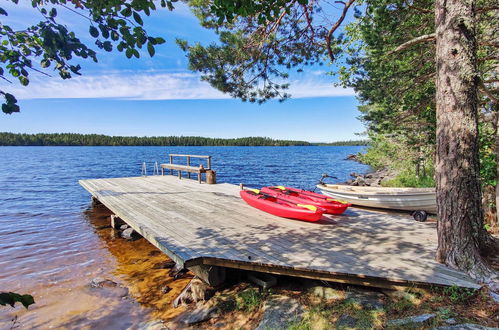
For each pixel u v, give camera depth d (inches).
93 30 63.3
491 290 113.1
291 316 125.3
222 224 217.3
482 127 220.5
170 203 295.6
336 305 127.4
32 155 2170.3
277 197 261.9
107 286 192.9
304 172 1009.5
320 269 136.5
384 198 286.4
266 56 229.5
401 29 207.9
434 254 150.9
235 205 285.0
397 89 235.3
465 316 103.6
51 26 58.0
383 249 161.3
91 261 237.9
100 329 146.4
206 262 153.7
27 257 247.0
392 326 105.5
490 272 120.6
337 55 248.4
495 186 211.0
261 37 222.1
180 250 163.9
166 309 161.0
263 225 213.5
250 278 161.6
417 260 143.9
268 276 160.4
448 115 128.0
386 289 130.8
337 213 242.2
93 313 161.3
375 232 193.6
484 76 216.8
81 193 574.2
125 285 194.4
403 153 457.7
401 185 510.6
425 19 209.5
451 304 112.3
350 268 136.8
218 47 211.5
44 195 552.7
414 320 105.2
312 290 143.6
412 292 123.5
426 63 223.1
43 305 170.2
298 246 168.9
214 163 1437.0
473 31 124.5
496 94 196.9
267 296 146.4
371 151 669.3
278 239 181.9
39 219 376.8
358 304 124.3
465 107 124.5
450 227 131.6
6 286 194.1
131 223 229.1
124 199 318.0
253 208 271.0
